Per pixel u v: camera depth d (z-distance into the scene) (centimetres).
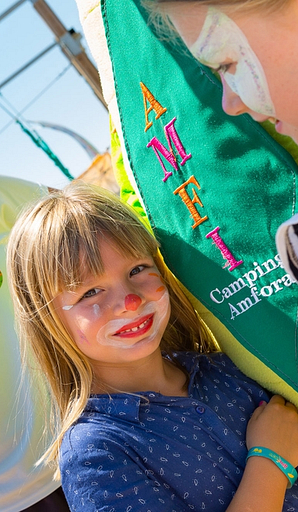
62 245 109
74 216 112
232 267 99
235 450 107
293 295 93
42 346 122
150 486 99
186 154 99
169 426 108
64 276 108
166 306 112
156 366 118
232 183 94
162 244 112
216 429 108
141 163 109
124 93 108
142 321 108
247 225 94
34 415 131
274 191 90
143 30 97
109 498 96
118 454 101
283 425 108
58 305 112
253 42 79
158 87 100
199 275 105
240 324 102
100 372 117
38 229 115
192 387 118
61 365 122
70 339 113
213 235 99
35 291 115
